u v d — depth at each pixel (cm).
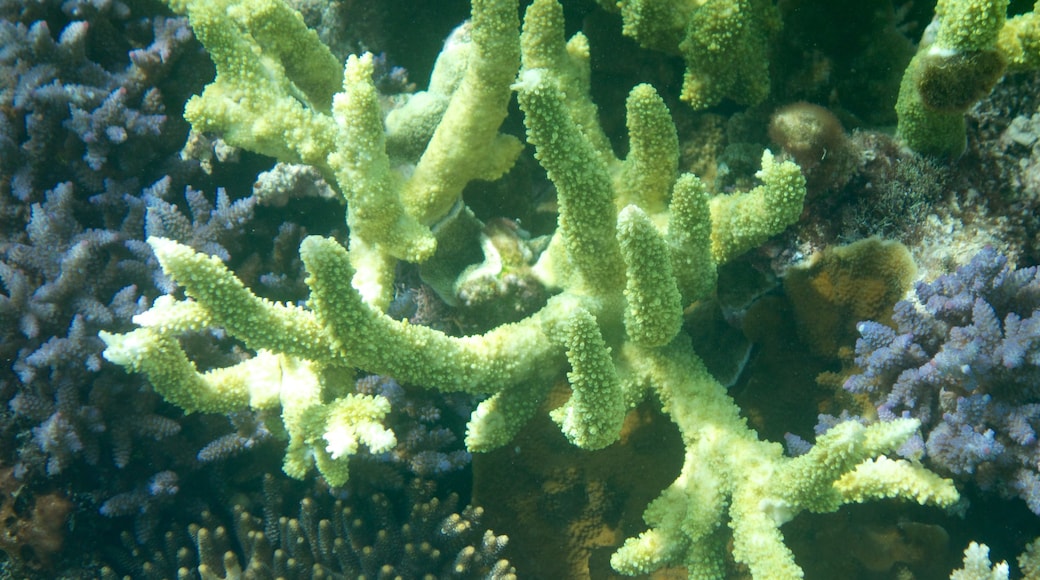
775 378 50
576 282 48
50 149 55
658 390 46
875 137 49
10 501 52
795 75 51
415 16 57
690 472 45
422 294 55
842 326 49
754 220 45
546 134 42
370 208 46
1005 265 45
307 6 58
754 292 50
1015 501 46
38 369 52
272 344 43
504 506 52
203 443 55
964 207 48
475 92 47
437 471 53
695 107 50
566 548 51
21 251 54
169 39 57
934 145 47
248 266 57
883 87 50
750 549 42
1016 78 47
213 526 54
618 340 47
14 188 55
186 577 52
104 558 54
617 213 48
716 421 45
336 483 45
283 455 55
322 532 51
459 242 51
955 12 43
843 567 47
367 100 45
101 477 53
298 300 57
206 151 57
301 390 46
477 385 46
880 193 48
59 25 57
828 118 48
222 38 48
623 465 50
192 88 58
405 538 51
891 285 48
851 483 43
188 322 44
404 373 44
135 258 55
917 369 45
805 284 49
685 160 53
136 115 56
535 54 50
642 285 43
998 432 44
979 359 44
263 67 50
